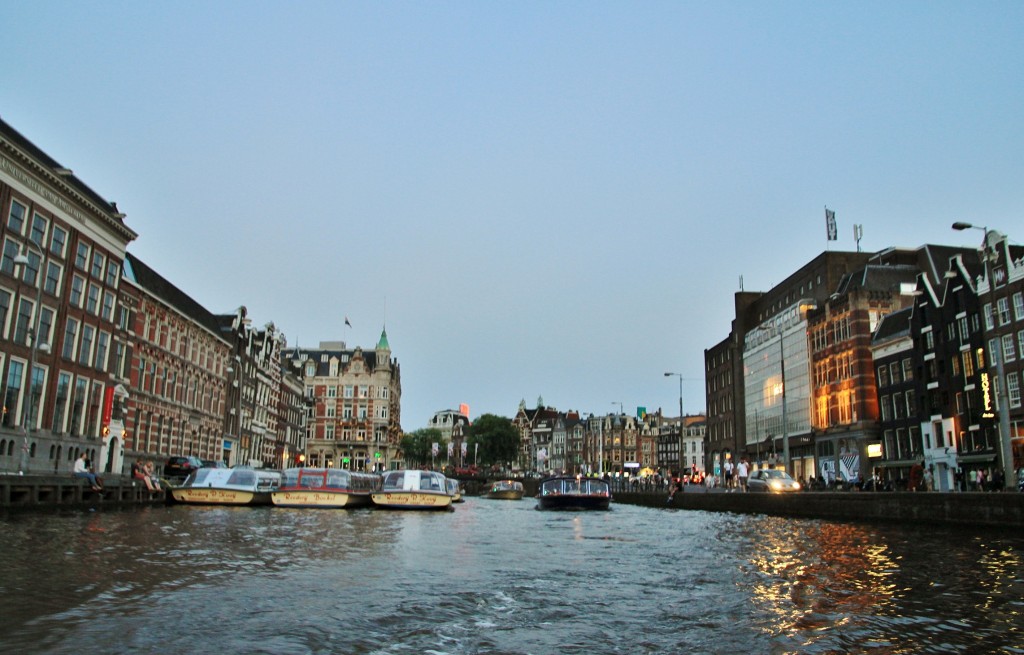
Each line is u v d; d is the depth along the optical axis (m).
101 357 54.62
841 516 43.88
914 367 68.81
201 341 76.00
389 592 14.61
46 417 47.94
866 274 79.44
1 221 43.06
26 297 45.66
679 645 10.88
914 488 51.62
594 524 40.94
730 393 118.00
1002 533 30.78
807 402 88.44
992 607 13.74
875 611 13.34
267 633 10.95
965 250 80.56
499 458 177.25
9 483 34.44
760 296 114.62
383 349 140.88
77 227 50.91
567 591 15.31
